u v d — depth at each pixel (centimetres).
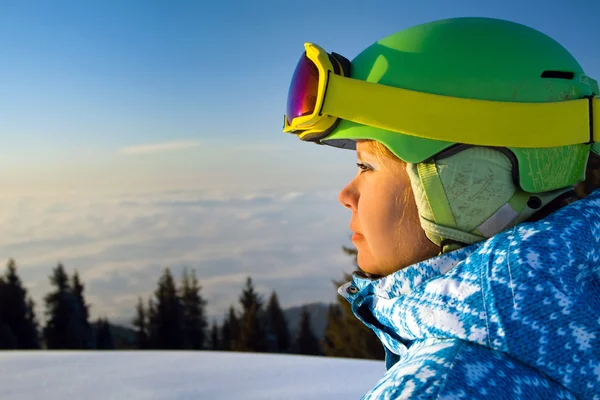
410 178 76
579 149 79
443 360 61
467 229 74
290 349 4453
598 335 61
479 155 74
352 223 87
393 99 76
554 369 60
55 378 500
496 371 60
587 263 68
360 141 83
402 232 78
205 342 4750
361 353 2009
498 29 78
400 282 75
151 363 554
